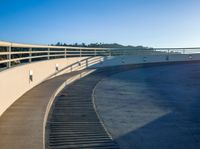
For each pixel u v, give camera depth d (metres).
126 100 14.01
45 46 16.69
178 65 33.06
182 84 19.89
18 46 11.63
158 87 18.34
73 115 10.70
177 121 11.05
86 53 26.41
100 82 18.88
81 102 12.81
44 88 13.94
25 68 12.60
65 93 14.54
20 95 11.77
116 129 9.53
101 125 9.77
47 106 10.29
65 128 9.17
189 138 9.25
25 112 9.41
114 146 7.99
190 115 12.00
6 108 9.69
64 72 20.69
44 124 8.59
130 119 10.88
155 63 34.25
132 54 33.62
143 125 10.24
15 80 10.97
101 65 27.78
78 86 16.84
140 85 18.70
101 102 13.18
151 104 13.57
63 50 21.62
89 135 8.68
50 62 17.53
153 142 8.66
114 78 21.22
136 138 8.87
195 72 26.47
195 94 16.53
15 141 6.87
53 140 8.07
